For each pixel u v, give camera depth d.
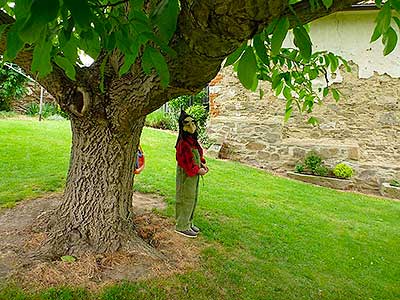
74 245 2.95
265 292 2.89
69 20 0.90
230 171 7.20
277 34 1.02
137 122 3.10
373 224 5.05
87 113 2.66
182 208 3.66
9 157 6.11
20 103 12.15
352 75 7.76
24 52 2.04
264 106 8.38
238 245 3.69
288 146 8.08
